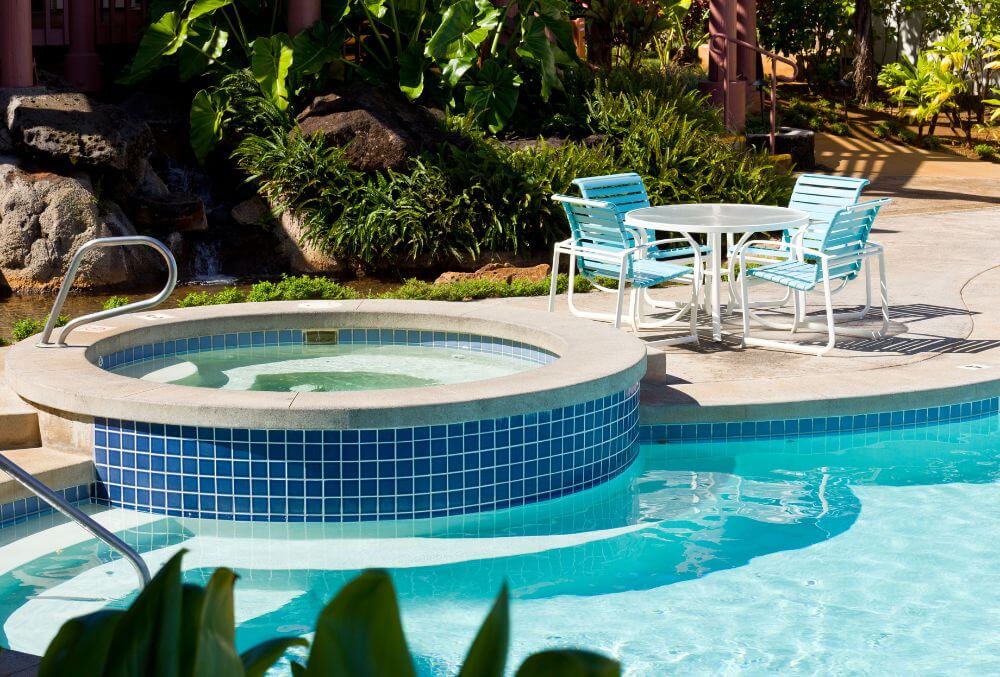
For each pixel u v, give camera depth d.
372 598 1.28
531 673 1.17
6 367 5.88
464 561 4.86
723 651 4.01
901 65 23.16
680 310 8.36
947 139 22.06
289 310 7.58
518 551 4.98
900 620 4.25
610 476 5.97
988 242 12.34
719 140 14.17
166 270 12.02
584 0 16.55
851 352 7.76
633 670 3.87
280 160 12.47
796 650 4.01
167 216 12.17
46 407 5.62
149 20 15.41
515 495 5.53
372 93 13.12
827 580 4.64
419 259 12.14
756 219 8.04
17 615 4.31
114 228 11.62
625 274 7.92
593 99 14.66
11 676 2.86
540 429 5.54
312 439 5.18
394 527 5.24
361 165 12.53
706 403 6.52
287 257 12.51
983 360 7.50
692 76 17.78
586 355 6.22
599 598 4.48
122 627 1.24
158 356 7.18
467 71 14.55
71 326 6.34
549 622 4.27
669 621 4.27
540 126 14.48
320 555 4.91
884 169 18.95
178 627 1.25
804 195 9.16
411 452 5.25
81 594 4.50
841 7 24.41
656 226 7.77
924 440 6.59
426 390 5.40
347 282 11.92
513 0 14.19
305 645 1.42
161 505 5.39
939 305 9.30
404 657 1.28
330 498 5.24
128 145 12.00
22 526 5.22
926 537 5.12
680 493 5.76
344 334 7.70
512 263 12.10
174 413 5.18
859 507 5.52
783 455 6.35
